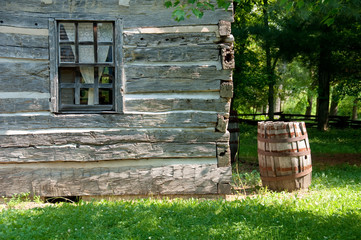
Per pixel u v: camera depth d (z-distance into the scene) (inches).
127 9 250.4
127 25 250.7
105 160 252.8
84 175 252.4
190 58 252.1
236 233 177.2
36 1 246.2
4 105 245.6
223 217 202.7
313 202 237.0
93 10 249.0
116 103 251.0
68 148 249.0
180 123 253.3
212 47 252.7
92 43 251.6
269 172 295.1
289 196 269.4
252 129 904.3
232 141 418.0
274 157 291.1
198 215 207.2
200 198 260.1
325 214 208.5
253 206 223.6
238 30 550.3
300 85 1125.7
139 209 214.8
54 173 251.1
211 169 256.8
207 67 252.2
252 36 692.1
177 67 251.6
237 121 421.7
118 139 251.1
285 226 188.2
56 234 175.9
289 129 289.9
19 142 247.3
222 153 256.8
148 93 253.1
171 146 254.1
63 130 250.1
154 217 198.8
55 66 247.9
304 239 170.2
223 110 255.1
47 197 258.2
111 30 254.1
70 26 251.4
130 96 252.7
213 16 251.1
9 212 211.8
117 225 190.2
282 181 290.7
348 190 280.2
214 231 180.1
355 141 658.8
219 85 253.0
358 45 553.9
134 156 252.2
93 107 254.1
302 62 702.5
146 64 252.1
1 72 244.8
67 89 255.6
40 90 248.1
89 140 249.9
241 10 712.4
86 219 197.6
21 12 245.0
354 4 363.9
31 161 248.1
